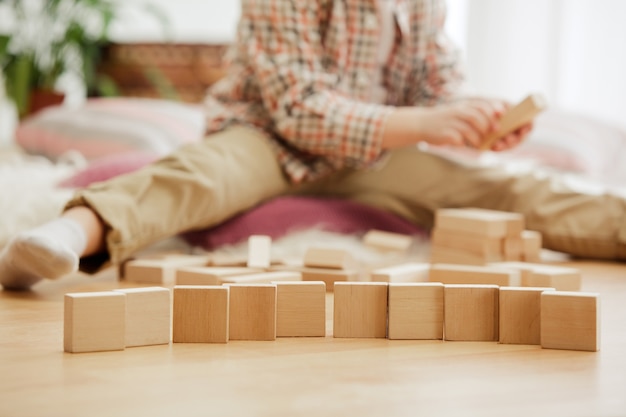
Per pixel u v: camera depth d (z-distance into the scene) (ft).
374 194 5.54
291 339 2.97
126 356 2.66
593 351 2.79
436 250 4.70
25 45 10.40
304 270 4.08
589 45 9.42
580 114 7.81
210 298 2.87
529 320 2.90
